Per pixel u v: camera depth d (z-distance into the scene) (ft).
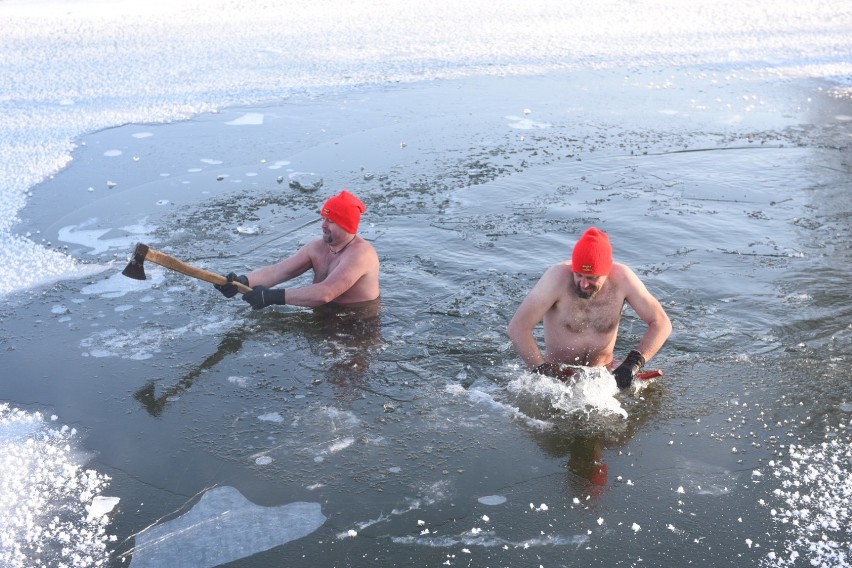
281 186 26.58
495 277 20.03
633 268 20.25
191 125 32.60
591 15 50.57
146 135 31.58
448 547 11.95
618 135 30.55
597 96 35.27
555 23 48.62
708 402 15.15
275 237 22.90
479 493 13.05
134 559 11.93
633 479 13.29
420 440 14.37
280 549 12.01
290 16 51.42
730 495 12.83
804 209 23.71
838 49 41.83
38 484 13.56
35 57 42.98
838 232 22.11
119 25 49.78
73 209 25.08
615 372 15.51
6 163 28.86
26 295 19.71
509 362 16.60
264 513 12.75
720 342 17.01
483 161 28.25
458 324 18.02
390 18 50.55
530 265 20.63
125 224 23.94
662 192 25.20
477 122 32.27
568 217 23.47
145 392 15.94
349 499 12.99
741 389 15.48
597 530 12.19
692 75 38.04
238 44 44.80
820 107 33.27
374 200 25.14
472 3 54.34
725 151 28.71
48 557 11.98
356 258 18.63
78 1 57.21
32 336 17.95
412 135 31.01
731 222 22.86
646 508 12.62
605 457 13.84
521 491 13.08
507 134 30.91
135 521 12.69
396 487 13.23
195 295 19.67
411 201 24.98
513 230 22.70
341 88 36.94
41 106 35.09
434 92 36.14
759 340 17.02
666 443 14.14
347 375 16.33
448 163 28.12
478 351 17.01
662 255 20.95
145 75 39.37
